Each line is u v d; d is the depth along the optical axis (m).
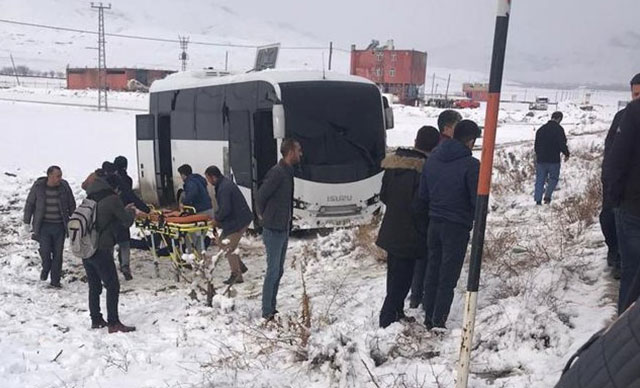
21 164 21.73
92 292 7.54
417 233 5.84
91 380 5.86
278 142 12.27
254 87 12.84
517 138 36.34
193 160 15.30
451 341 5.46
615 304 5.69
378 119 12.89
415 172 5.88
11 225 13.81
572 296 6.14
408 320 6.05
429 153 6.06
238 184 13.32
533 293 6.05
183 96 15.74
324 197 12.22
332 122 12.44
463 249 5.62
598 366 1.93
